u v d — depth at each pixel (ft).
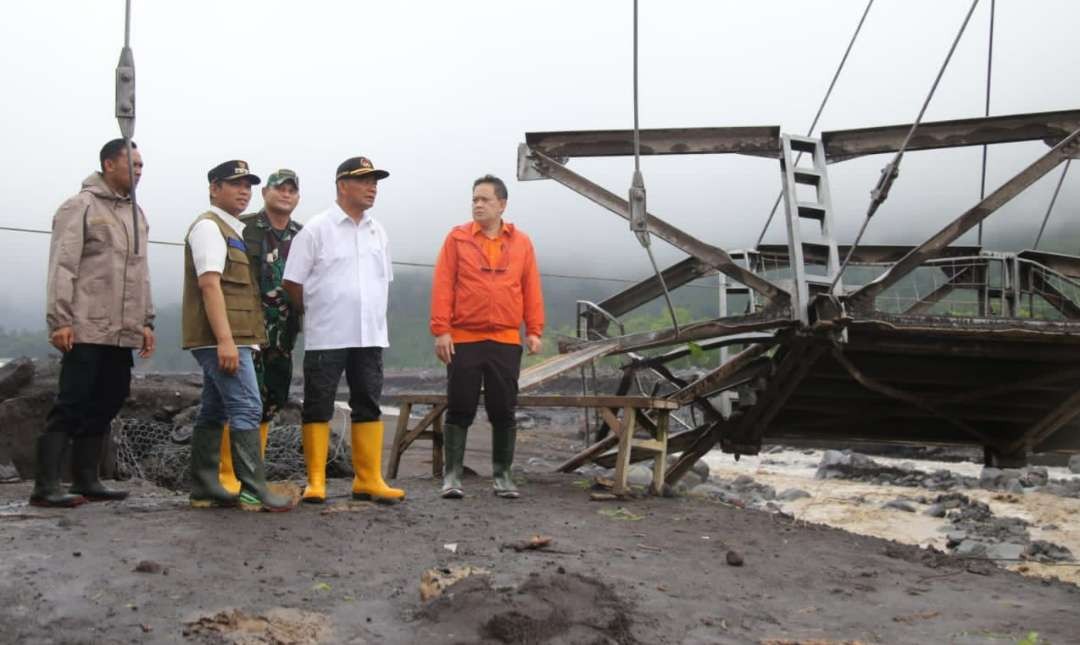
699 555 18.19
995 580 17.85
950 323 30.37
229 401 19.25
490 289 22.88
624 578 15.94
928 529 37.06
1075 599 16.48
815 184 33.37
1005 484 50.75
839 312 30.07
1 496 23.58
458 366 23.00
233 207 19.40
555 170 31.83
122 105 17.60
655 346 33.17
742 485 51.47
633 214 24.97
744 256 38.86
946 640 13.89
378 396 21.48
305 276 20.67
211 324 18.53
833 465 58.80
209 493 19.71
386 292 21.53
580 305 40.68
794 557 18.61
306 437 20.90
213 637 12.66
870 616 15.01
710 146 32.53
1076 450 41.45
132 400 32.58
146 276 20.79
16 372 29.58
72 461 21.09
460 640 12.84
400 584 15.16
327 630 13.17
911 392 36.22
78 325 19.58
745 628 14.05
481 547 17.52
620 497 24.29
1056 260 37.68
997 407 37.68
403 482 27.04
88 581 14.30
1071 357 32.32
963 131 32.65
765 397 35.55
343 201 20.97
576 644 12.59
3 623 12.62
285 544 16.93
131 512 18.99
